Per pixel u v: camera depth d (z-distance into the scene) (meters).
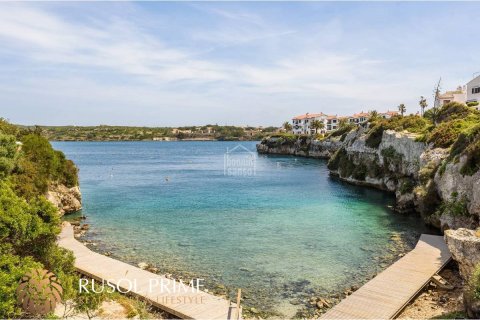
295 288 24.64
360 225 41.09
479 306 17.27
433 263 26.56
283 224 41.66
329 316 19.58
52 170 46.59
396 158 63.66
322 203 54.44
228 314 18.23
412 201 47.22
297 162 133.62
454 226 34.09
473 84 85.62
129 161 146.00
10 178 36.53
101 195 62.53
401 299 21.22
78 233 38.09
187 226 40.88
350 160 81.81
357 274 26.88
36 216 19.16
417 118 74.00
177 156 177.38
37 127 66.75
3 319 15.27
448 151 44.66
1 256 16.58
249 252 31.97
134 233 38.12
